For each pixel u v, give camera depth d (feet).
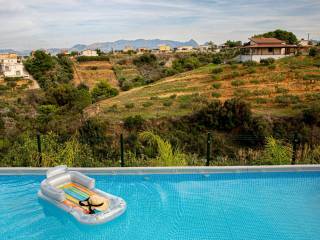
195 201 22.91
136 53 341.41
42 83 216.13
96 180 25.94
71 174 24.23
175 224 20.12
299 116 80.38
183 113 89.25
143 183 25.53
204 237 18.92
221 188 24.82
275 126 77.97
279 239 18.75
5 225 19.93
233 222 20.43
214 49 330.34
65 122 67.87
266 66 135.85
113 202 21.56
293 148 28.63
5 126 82.23
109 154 30.96
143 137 35.88
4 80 222.28
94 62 270.46
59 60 256.73
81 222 19.74
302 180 26.30
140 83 202.90
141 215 21.13
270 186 25.25
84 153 29.43
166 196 23.61
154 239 18.74
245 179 26.22
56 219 20.58
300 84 110.73
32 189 24.47
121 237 18.92
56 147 29.22
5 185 25.04
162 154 29.73
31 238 18.80
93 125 59.06
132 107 102.63
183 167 26.55
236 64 149.38
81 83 219.82
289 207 22.25
